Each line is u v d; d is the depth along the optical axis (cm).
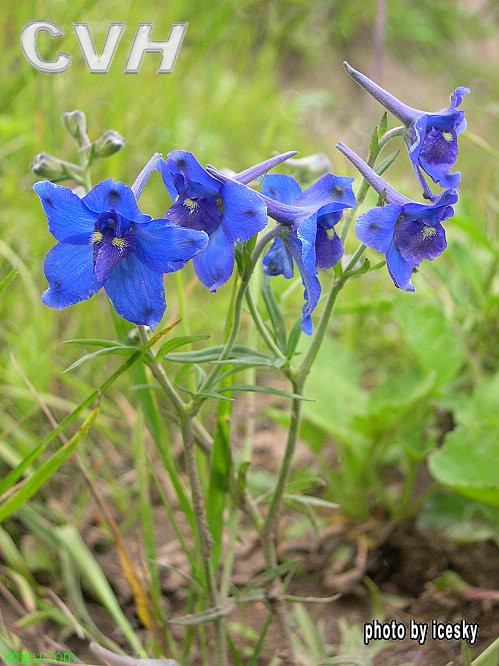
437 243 23
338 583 34
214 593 28
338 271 26
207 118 60
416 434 35
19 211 45
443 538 35
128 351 25
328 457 40
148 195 50
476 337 42
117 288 23
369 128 57
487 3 102
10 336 40
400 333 45
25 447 37
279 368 27
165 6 62
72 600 33
